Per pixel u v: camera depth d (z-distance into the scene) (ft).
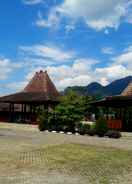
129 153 53.42
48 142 66.95
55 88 187.62
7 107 185.88
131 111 119.03
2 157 45.44
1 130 101.24
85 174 36.14
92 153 52.01
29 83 187.52
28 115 159.22
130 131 115.85
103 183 32.07
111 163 43.55
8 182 30.94
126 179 34.37
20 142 65.36
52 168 38.78
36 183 30.91
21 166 39.29
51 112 104.99
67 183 31.53
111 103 122.01
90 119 149.59
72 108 101.35
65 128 100.01
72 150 54.75
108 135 88.74
